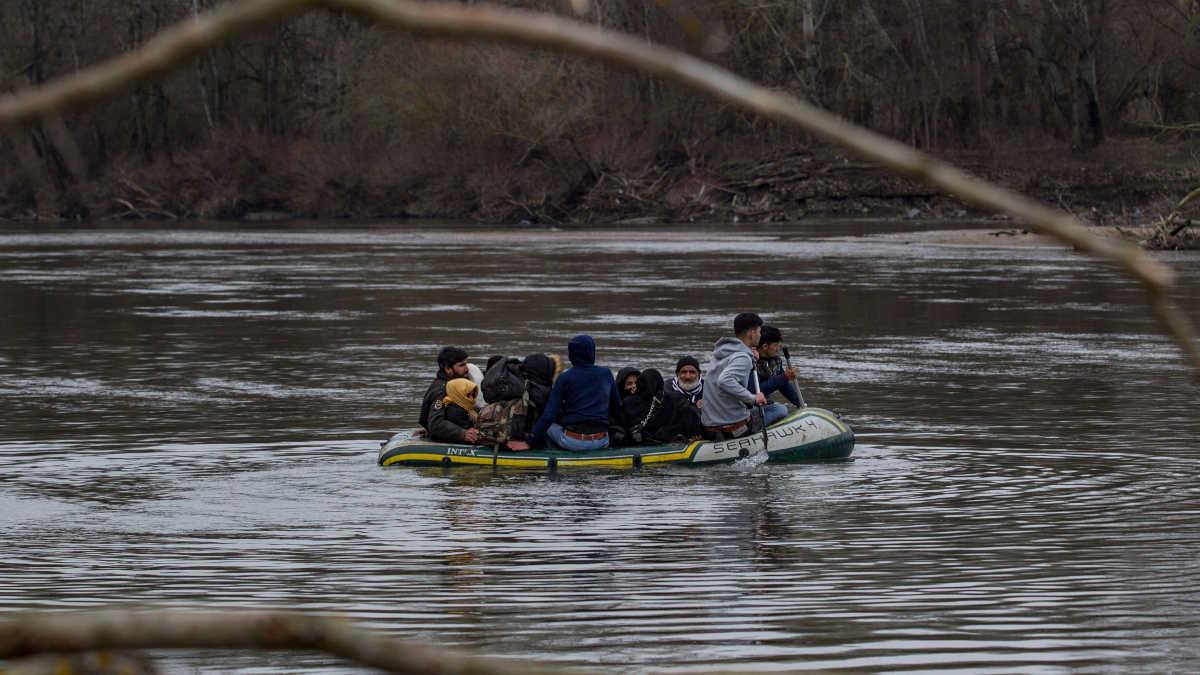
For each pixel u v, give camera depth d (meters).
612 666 20.97
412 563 28.27
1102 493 35.75
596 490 36.81
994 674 20.59
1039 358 66.12
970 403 52.25
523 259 145.62
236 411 51.06
